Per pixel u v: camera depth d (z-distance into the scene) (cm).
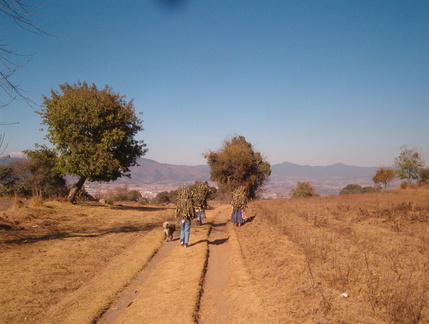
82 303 644
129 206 2878
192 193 1155
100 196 3372
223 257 998
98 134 2223
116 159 2212
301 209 2092
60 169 2161
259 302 592
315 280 656
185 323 536
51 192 2888
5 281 741
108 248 1108
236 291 669
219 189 5619
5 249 1006
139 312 596
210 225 1625
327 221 1438
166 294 679
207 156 4716
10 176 2939
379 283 611
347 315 489
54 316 583
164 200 5147
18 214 1547
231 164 4553
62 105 2100
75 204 2316
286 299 586
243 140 5231
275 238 1137
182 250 1071
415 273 673
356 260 789
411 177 4484
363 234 1138
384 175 5359
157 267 907
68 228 1448
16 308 605
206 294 687
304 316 504
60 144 2130
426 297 538
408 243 975
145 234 1398
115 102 2291
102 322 574
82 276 821
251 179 4659
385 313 488
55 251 1031
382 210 1805
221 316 574
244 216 1579
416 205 2022
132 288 751
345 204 2402
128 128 2341
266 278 728
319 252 866
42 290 705
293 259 830
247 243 1155
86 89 2278
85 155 2123
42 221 1506
